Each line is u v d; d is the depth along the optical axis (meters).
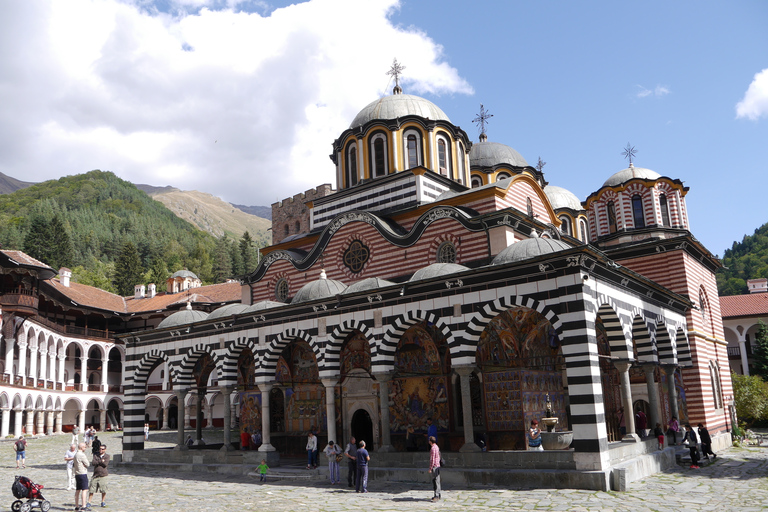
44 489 24.58
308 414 32.91
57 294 64.81
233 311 32.25
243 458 28.88
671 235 41.06
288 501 20.28
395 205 36.06
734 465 27.06
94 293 76.88
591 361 20.48
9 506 20.69
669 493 19.45
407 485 22.55
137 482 26.66
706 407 34.22
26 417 59.88
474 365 23.19
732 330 66.12
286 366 33.78
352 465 23.08
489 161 47.28
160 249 173.88
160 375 72.25
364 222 34.00
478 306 23.00
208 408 70.75
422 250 31.89
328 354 26.94
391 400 29.41
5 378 53.06
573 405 20.62
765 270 119.38
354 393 30.70
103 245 170.62
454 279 23.55
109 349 71.81
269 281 38.03
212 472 29.23
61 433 64.31
